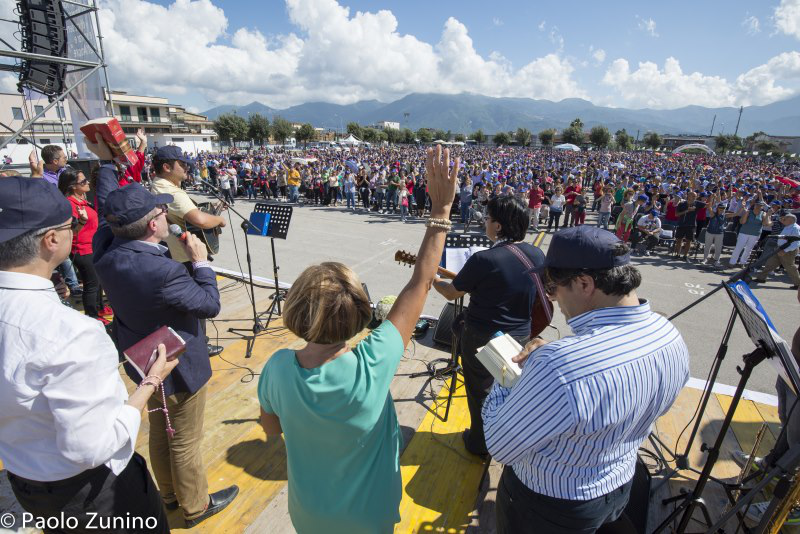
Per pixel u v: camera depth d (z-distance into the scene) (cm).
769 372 447
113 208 170
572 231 125
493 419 130
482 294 233
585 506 127
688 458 274
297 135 7969
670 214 1060
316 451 121
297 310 109
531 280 228
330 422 114
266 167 2102
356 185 1611
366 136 9806
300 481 126
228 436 290
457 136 11244
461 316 285
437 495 247
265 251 908
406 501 242
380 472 128
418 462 271
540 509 131
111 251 177
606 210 1190
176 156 285
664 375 118
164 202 182
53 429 115
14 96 3045
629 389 111
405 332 126
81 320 113
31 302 110
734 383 427
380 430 126
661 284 769
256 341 429
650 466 268
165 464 215
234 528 221
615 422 113
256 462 267
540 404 112
